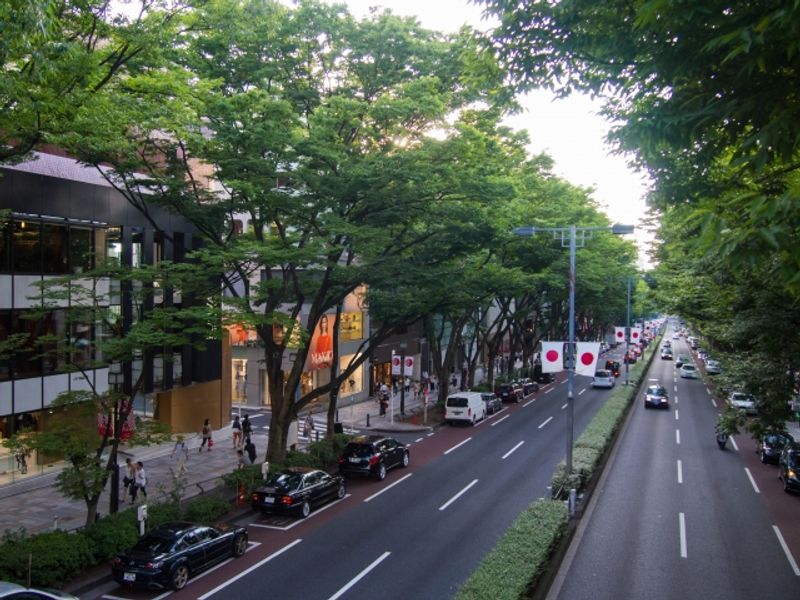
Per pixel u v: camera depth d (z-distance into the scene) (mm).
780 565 15562
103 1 13203
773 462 27062
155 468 25406
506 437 33156
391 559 15820
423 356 58750
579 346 20297
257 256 18625
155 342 16125
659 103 10477
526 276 31828
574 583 14273
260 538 17562
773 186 9656
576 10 9883
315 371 41438
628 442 31469
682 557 16000
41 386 22172
